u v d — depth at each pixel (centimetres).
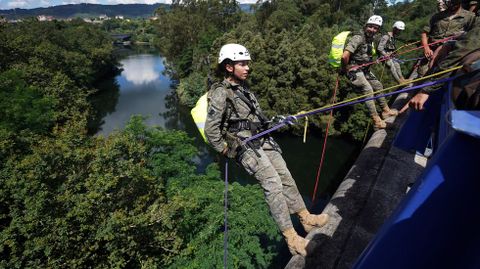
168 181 1978
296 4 6281
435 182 121
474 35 207
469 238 120
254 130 279
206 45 5531
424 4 4547
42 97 3097
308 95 3425
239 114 276
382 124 491
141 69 8050
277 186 268
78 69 5403
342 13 5644
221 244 1492
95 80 6606
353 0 5747
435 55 313
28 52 4403
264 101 3453
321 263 260
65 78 3644
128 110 4769
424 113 294
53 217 1414
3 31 4666
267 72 3512
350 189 344
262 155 271
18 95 2777
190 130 3928
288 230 271
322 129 3334
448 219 122
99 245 1471
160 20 7019
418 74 627
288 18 5503
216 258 1440
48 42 5569
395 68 663
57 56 5062
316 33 3925
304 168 2983
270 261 1611
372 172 371
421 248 129
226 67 276
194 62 5481
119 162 1642
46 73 3562
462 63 192
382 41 626
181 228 1588
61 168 1625
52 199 1456
